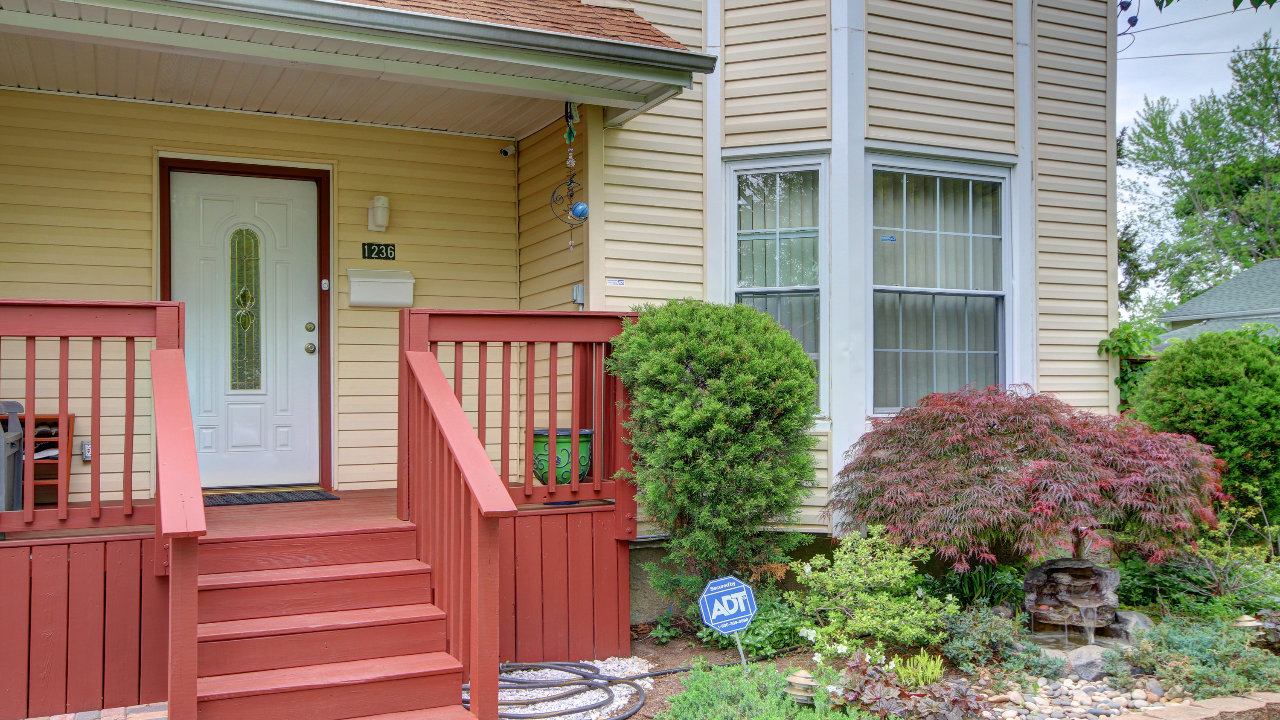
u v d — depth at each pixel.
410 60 5.18
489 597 3.96
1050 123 7.10
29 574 4.16
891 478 5.39
